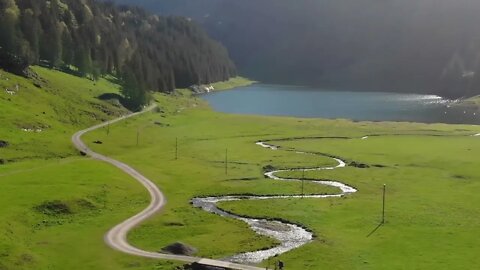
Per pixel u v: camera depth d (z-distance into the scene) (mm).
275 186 133125
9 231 90688
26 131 168625
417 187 132375
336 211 111500
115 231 96938
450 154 172375
